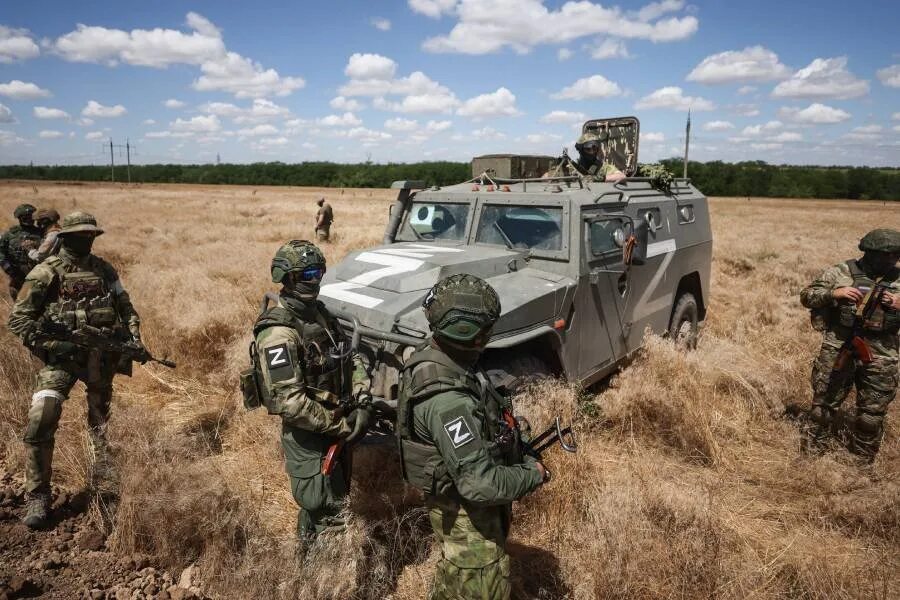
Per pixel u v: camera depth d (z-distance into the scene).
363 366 2.99
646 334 5.41
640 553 2.86
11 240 5.90
